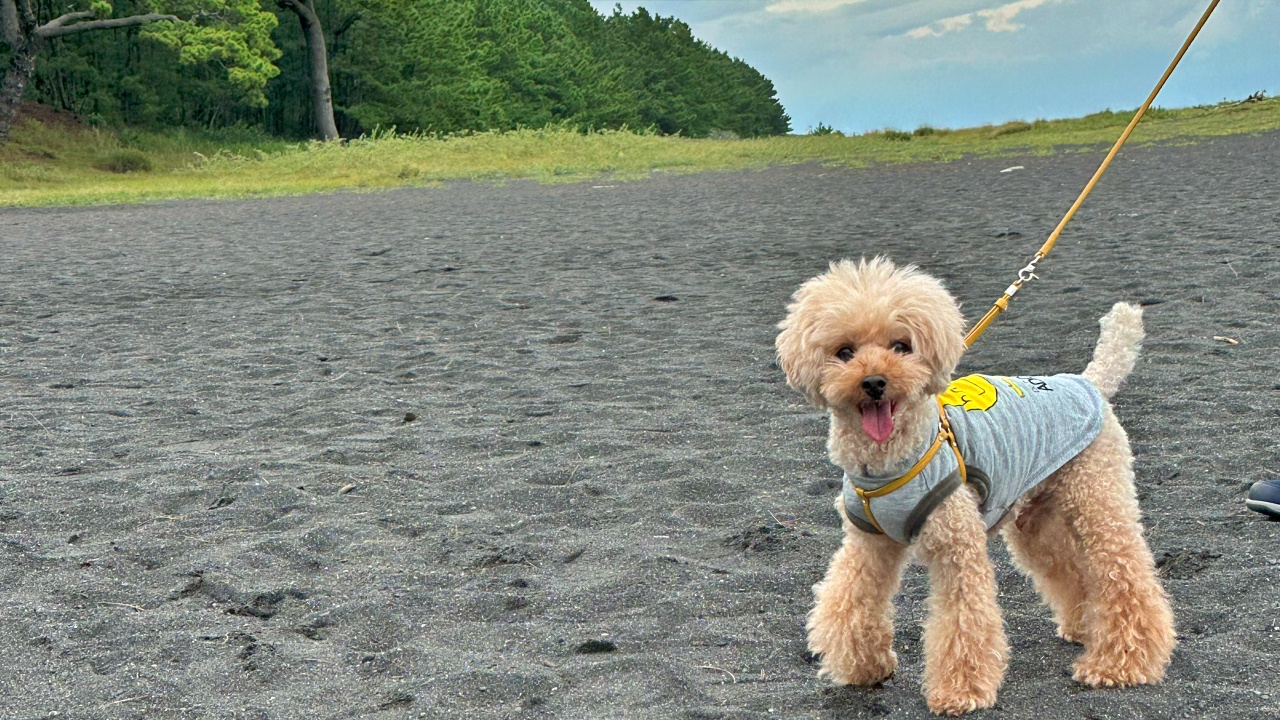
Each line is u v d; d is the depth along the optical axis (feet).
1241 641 4.46
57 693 4.43
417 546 5.66
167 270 15.66
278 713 4.30
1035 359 8.46
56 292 13.75
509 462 6.75
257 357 9.78
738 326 10.52
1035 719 4.12
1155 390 7.42
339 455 6.92
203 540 5.75
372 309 12.12
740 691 4.38
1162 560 5.17
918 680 4.43
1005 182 24.41
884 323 4.20
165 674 4.55
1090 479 4.48
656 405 7.86
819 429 7.14
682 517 5.93
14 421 7.73
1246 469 6.07
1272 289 10.36
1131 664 4.28
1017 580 5.20
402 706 4.33
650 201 25.21
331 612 5.03
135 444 7.20
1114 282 11.28
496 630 4.88
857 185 26.66
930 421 4.26
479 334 10.61
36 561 5.51
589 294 12.66
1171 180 21.27
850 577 4.41
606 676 4.49
